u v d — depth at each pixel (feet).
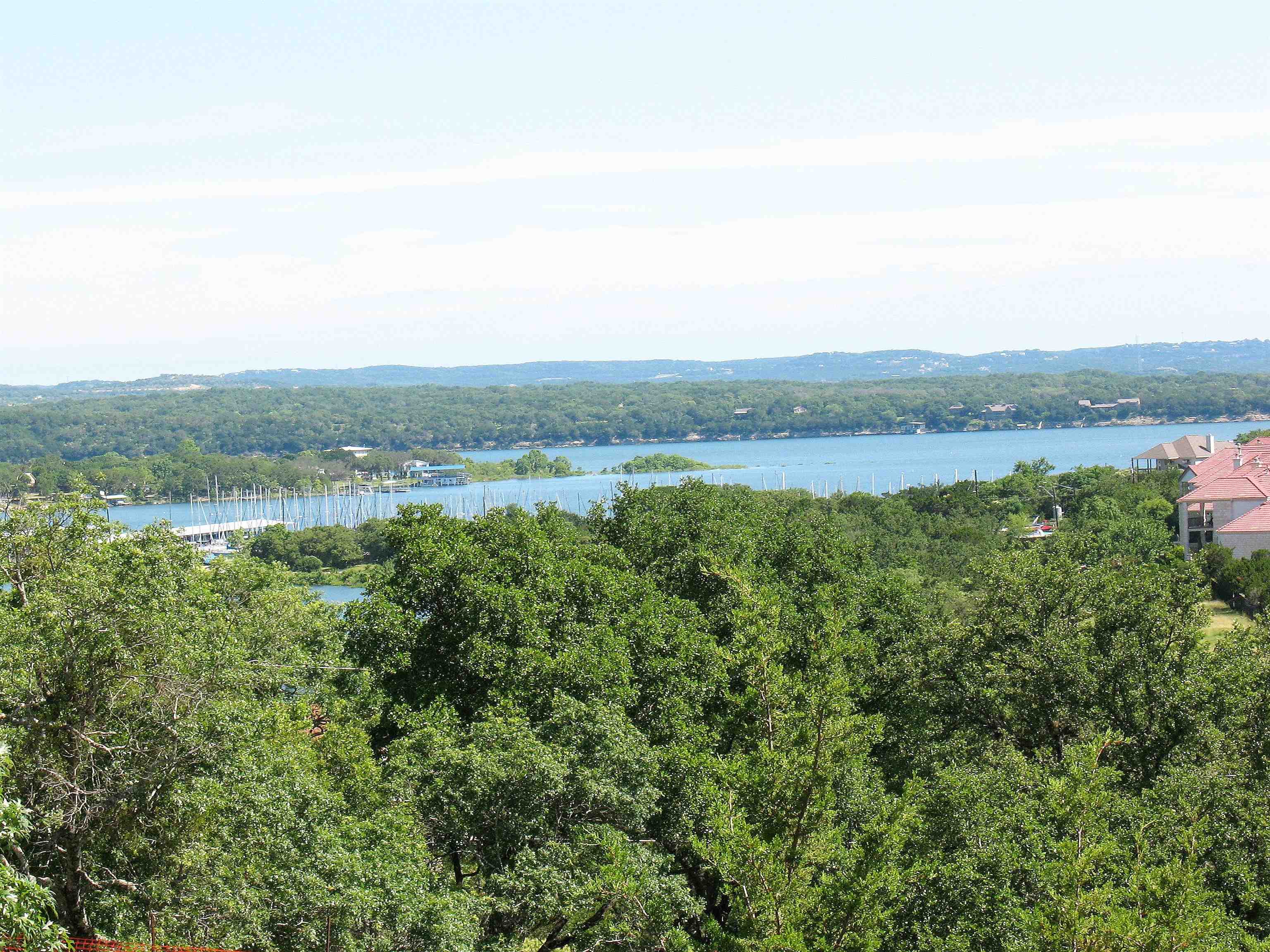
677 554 136.15
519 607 111.45
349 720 105.91
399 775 88.33
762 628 88.89
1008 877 77.41
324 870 69.36
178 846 72.49
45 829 70.69
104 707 74.38
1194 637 107.34
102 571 76.07
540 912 77.97
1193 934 63.05
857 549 156.04
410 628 115.14
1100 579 115.75
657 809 90.27
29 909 51.44
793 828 74.59
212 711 74.18
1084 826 73.05
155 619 74.38
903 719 120.67
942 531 369.09
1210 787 88.38
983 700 116.78
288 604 132.46
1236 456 367.04
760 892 69.51
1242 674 103.81
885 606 137.59
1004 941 74.28
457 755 84.99
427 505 126.11
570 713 89.81
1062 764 90.74
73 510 87.15
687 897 78.23
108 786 72.28
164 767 72.59
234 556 132.36
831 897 71.05
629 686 103.91
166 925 70.64
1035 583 117.19
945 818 83.05
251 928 68.03
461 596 115.55
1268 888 80.69
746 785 76.54
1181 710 104.37
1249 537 294.46
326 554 509.76
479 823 84.84
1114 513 354.13
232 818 71.56
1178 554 117.50
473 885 90.38
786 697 82.38
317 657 125.80
